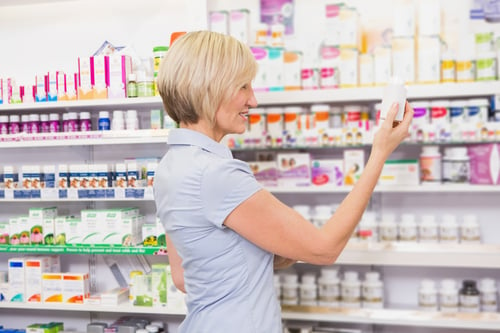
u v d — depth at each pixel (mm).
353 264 2990
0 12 3285
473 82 2611
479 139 2629
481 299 2775
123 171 2766
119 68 2740
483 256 2598
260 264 1264
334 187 2771
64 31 3230
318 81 2814
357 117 2787
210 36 1236
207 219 1195
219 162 1196
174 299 2750
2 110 3078
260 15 3113
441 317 2656
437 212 2955
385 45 2816
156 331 2836
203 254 1229
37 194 2877
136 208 2980
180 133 1286
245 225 1177
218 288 1241
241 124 1329
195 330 1271
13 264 2939
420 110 2697
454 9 2881
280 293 2906
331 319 2750
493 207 2895
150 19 3137
